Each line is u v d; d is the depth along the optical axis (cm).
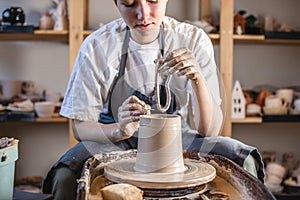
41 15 259
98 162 126
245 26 245
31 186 245
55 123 266
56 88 265
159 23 136
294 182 248
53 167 129
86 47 156
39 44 262
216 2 265
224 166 123
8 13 231
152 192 104
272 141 278
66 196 124
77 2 225
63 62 264
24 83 255
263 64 275
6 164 104
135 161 125
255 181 105
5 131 264
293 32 242
